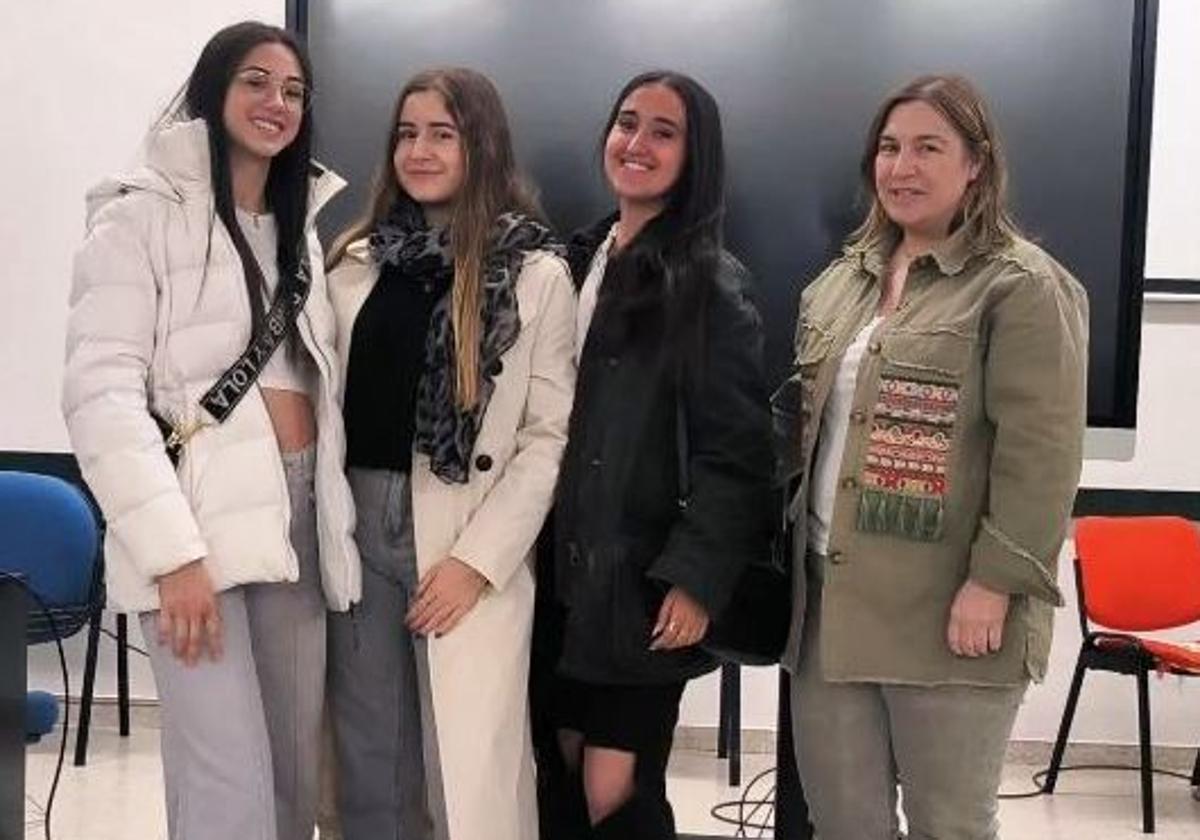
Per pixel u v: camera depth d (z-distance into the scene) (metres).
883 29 3.09
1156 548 4.02
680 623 2.04
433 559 2.12
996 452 1.94
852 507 2.03
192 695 1.95
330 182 2.15
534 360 2.17
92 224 1.97
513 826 2.13
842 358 2.11
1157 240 4.16
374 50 3.22
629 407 2.09
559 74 3.17
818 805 2.17
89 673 3.90
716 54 3.13
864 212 3.08
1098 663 3.79
